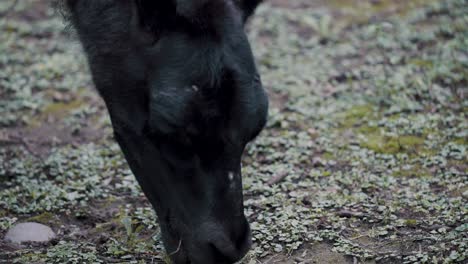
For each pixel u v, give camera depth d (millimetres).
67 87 12859
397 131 10648
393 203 8789
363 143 10461
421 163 9820
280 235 8211
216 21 6320
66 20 7980
